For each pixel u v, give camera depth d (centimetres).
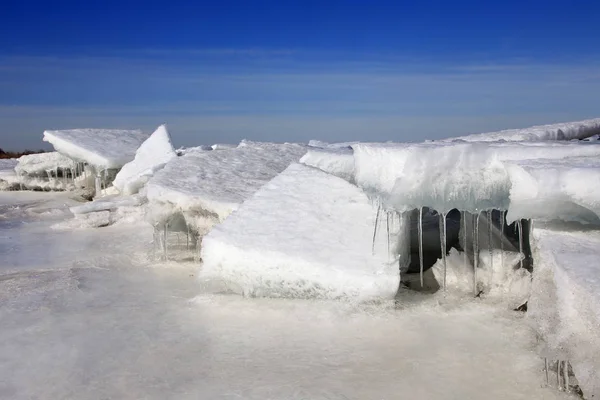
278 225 892
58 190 2494
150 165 1903
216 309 830
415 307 793
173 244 1275
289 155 1447
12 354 708
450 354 655
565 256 614
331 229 875
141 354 695
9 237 1522
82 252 1298
